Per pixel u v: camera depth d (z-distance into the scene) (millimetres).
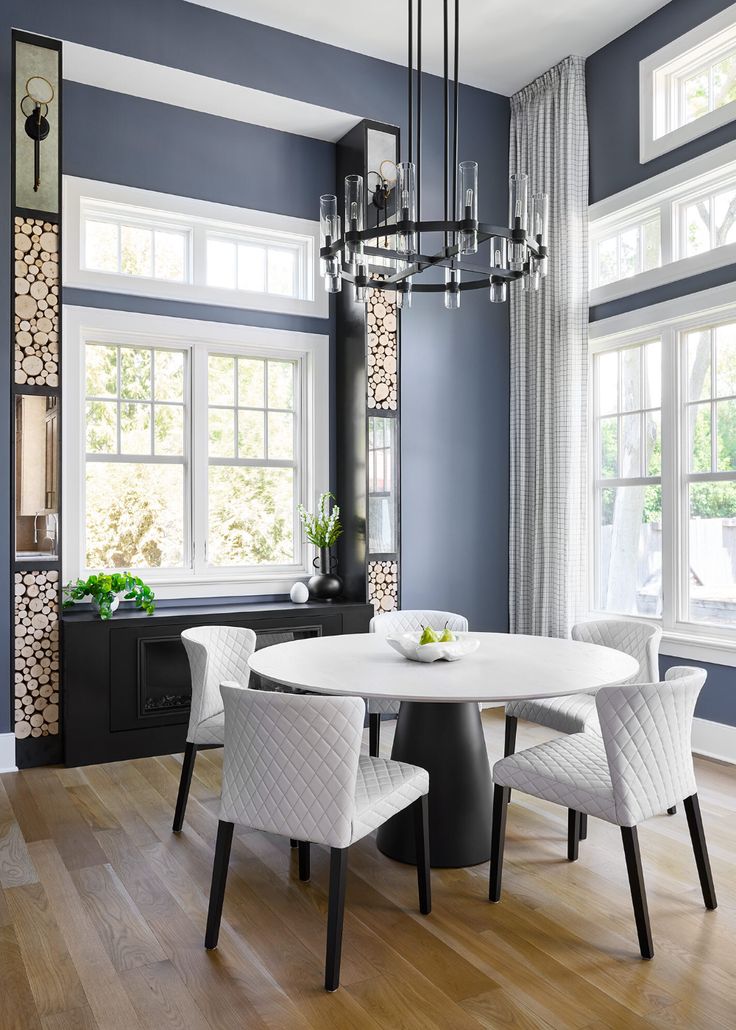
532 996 2115
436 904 2639
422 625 4078
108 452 4715
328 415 5273
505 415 5594
